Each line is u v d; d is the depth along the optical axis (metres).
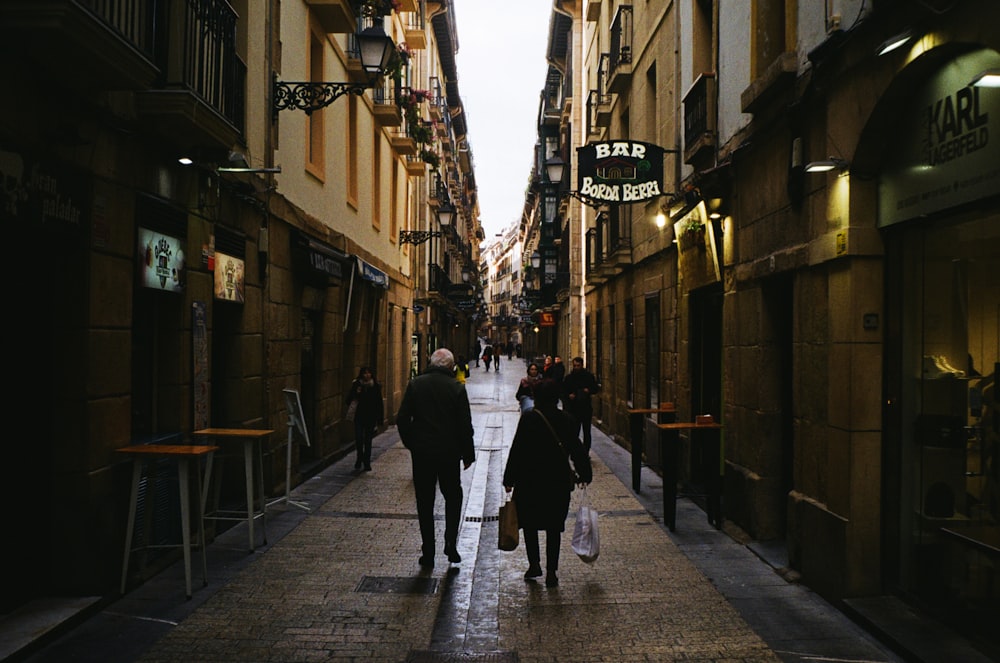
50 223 4.66
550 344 39.44
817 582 5.80
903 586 5.30
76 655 4.43
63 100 4.75
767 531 7.29
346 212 13.45
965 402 4.66
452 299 39.81
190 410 6.88
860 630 5.01
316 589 5.77
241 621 5.05
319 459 11.81
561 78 33.78
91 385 5.14
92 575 5.16
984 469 4.47
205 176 7.10
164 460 6.33
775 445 7.35
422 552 6.56
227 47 7.27
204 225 7.16
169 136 6.06
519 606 5.48
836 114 5.70
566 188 29.23
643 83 13.91
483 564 6.58
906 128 5.08
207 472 6.04
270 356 9.27
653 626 5.08
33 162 4.49
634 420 10.11
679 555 6.92
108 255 5.37
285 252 9.85
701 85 9.19
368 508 8.76
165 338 6.67
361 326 14.95
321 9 10.88
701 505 9.17
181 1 6.16
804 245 6.28
